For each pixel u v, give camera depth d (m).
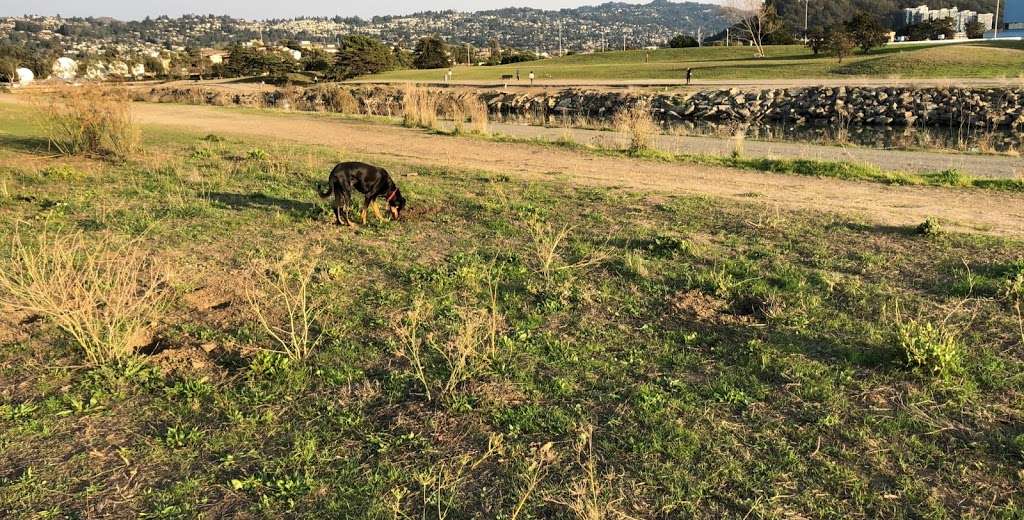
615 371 4.80
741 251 7.49
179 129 21.45
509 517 3.36
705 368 4.81
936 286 6.16
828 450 3.82
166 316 5.94
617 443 3.95
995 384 4.40
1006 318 5.36
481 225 8.82
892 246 7.46
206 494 3.61
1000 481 3.52
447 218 9.22
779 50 70.94
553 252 7.46
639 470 3.70
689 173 13.69
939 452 3.77
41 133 18.12
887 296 5.96
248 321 5.81
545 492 3.54
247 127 22.98
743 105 35.12
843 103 32.53
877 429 4.00
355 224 8.94
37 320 5.86
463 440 4.04
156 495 3.60
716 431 4.03
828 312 5.67
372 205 9.26
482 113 23.22
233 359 5.11
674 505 3.41
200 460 3.91
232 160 14.20
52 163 13.60
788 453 3.80
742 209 9.46
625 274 6.77
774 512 3.34
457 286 6.53
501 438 3.97
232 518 3.43
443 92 49.69
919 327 4.89
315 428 4.19
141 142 16.55
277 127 23.19
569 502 3.43
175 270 6.93
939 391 4.37
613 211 9.49
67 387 4.75
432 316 5.83
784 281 6.39
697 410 4.25
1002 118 27.45
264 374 4.84
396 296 6.27
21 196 10.44
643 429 4.09
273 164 13.45
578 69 65.25
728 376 4.67
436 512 3.43
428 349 5.20
